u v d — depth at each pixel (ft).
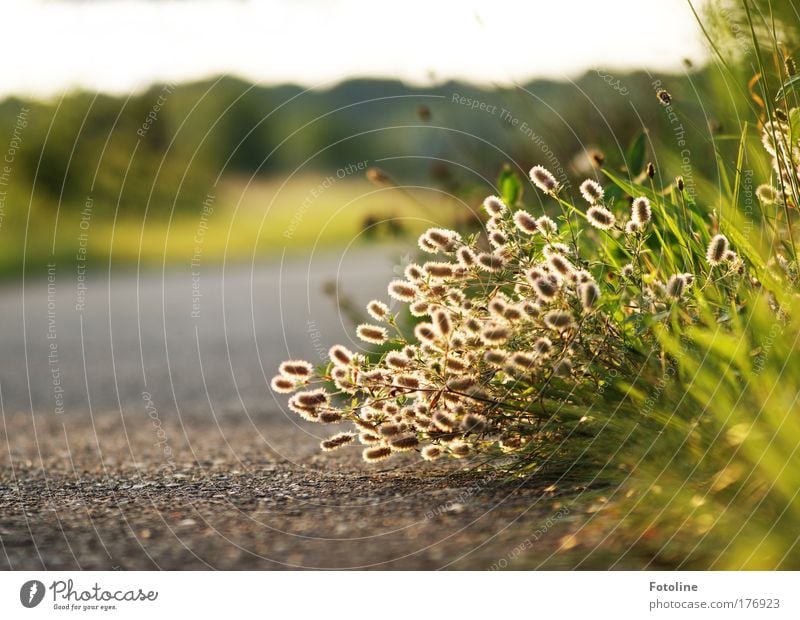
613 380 8.79
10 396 18.47
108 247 48.96
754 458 6.97
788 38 11.10
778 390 7.09
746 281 8.76
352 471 10.66
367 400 9.80
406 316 13.94
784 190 8.79
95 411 16.72
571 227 9.53
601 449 8.77
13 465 11.77
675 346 8.07
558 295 8.74
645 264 9.89
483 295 9.75
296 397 9.56
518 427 9.34
